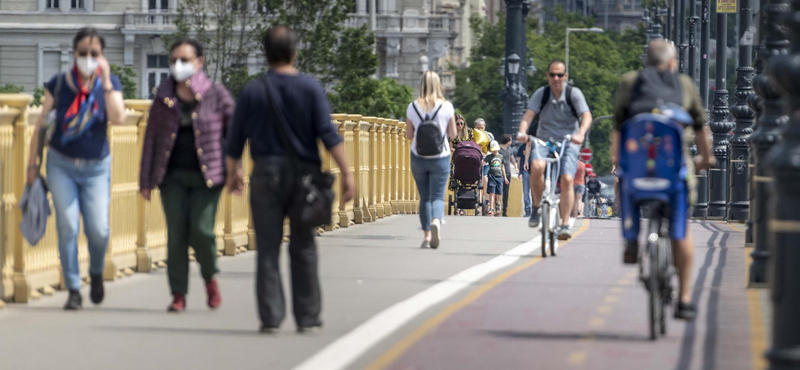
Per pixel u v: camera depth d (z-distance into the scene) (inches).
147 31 7824.8
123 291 1122.7
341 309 1009.5
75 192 995.3
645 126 866.8
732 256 1590.8
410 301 1058.1
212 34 5477.4
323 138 861.8
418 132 1576.0
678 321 964.0
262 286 878.4
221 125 977.5
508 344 844.6
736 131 2598.4
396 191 2402.8
